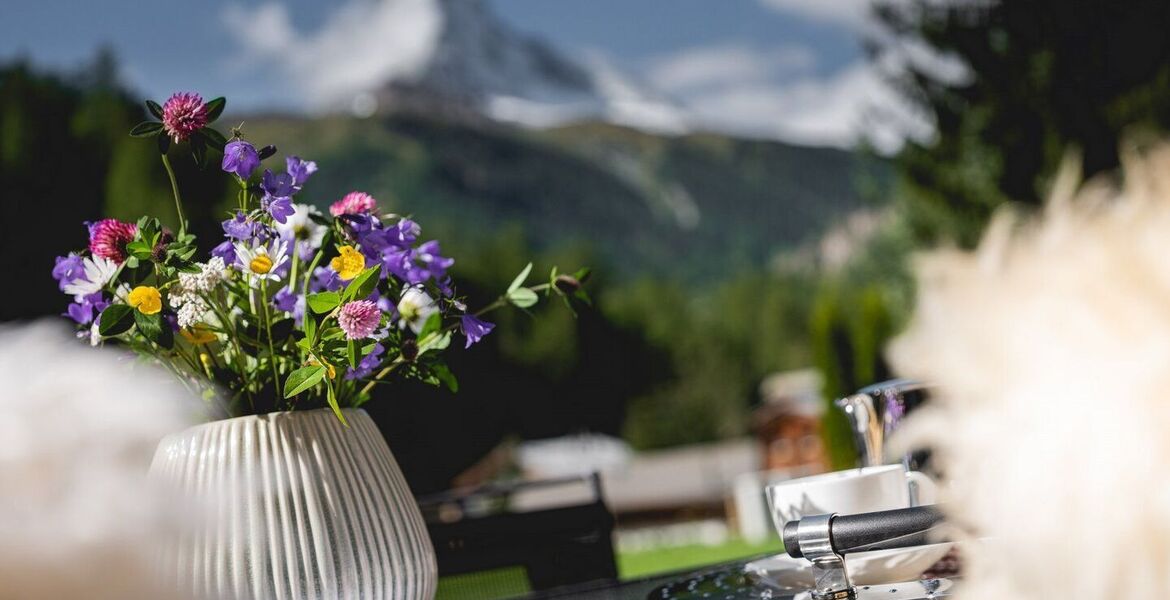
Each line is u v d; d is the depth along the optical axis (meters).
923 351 0.27
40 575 0.35
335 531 1.09
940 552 1.10
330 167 107.69
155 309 1.09
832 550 0.88
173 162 9.88
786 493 1.20
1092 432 0.25
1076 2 7.62
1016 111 7.76
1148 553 0.24
